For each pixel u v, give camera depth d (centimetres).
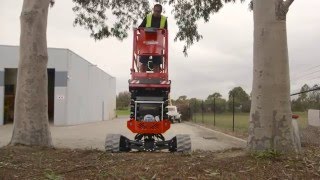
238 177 676
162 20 1273
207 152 937
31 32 1173
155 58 1243
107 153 985
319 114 1546
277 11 813
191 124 4050
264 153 767
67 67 3675
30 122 1146
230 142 1897
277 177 678
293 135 808
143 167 740
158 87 1198
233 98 2617
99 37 1962
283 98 804
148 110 1213
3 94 3600
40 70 1173
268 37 812
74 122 3984
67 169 758
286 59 818
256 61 821
